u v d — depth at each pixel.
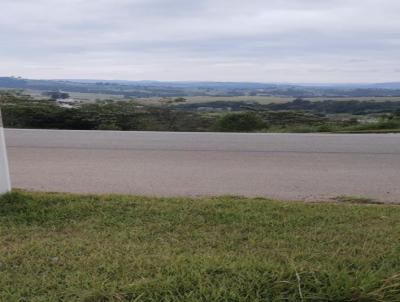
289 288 3.18
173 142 11.04
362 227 4.55
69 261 3.68
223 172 7.74
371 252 3.86
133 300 3.06
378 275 3.31
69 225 4.59
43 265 3.61
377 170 8.01
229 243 4.11
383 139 11.78
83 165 8.19
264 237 4.26
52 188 6.47
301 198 6.09
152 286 3.20
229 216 4.86
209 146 10.48
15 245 4.02
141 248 3.96
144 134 12.60
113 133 12.77
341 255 3.79
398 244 4.04
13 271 3.52
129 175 7.41
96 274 3.44
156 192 6.32
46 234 4.33
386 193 6.44
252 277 3.30
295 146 10.55
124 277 3.39
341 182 7.09
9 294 3.16
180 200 5.50
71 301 3.08
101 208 5.10
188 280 3.29
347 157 9.23
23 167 7.94
